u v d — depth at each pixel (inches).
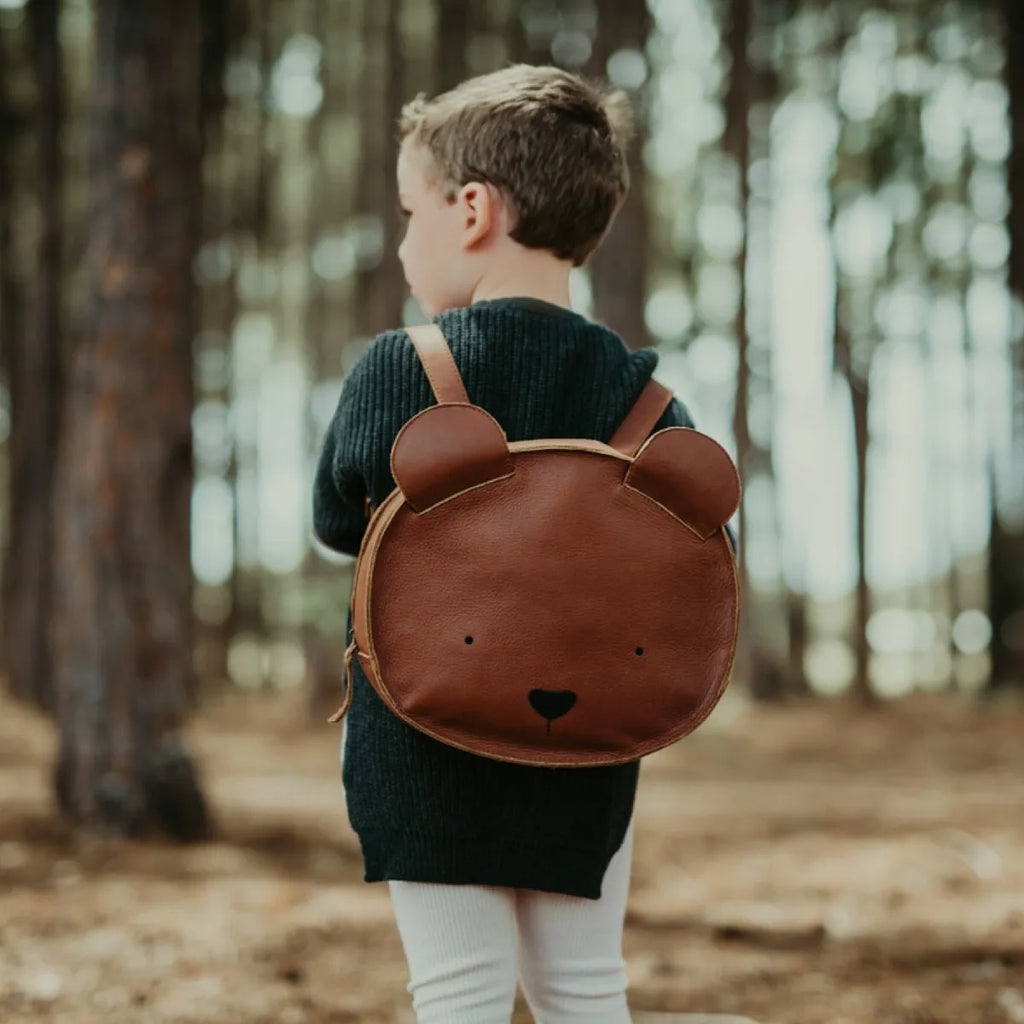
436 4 551.5
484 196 56.4
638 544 50.6
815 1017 106.7
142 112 203.8
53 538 472.1
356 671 55.3
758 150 615.5
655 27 589.9
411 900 52.9
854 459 586.6
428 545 49.9
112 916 146.3
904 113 612.1
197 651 573.3
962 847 200.5
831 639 901.8
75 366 205.3
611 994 55.9
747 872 187.8
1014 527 611.8
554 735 50.4
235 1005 109.7
